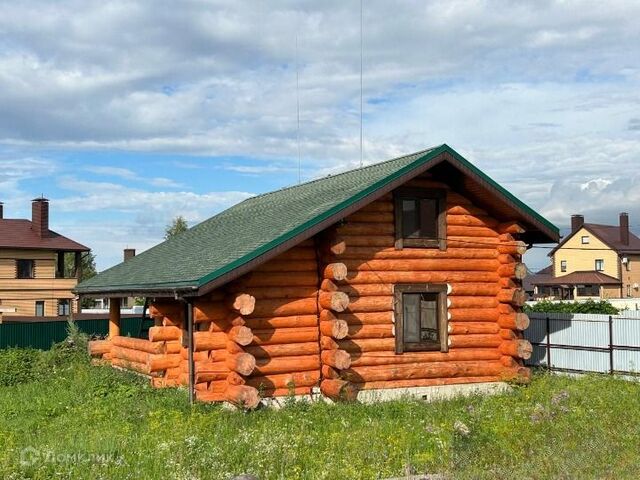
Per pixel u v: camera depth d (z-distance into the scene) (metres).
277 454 10.49
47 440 11.31
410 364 16.69
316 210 15.55
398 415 14.13
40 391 16.30
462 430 11.64
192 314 14.67
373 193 15.45
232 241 16.64
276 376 15.19
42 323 26.70
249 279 14.89
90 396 15.12
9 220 46.16
